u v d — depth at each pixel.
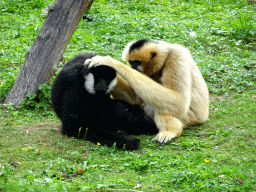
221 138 8.09
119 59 14.03
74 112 8.73
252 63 14.14
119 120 9.47
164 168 6.75
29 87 10.81
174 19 20.91
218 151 7.50
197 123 9.51
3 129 8.98
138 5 22.91
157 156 7.34
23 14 19.70
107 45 15.85
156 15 21.52
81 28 17.98
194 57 14.97
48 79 11.17
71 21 11.07
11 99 10.76
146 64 8.83
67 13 10.95
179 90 8.43
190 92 8.73
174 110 8.43
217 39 17.30
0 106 10.60
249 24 18.05
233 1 26.34
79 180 6.32
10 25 17.84
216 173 6.35
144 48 8.73
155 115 8.79
